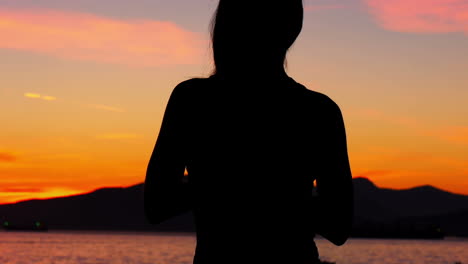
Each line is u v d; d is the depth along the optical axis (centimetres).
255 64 172
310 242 167
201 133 170
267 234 162
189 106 172
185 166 173
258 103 169
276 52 173
